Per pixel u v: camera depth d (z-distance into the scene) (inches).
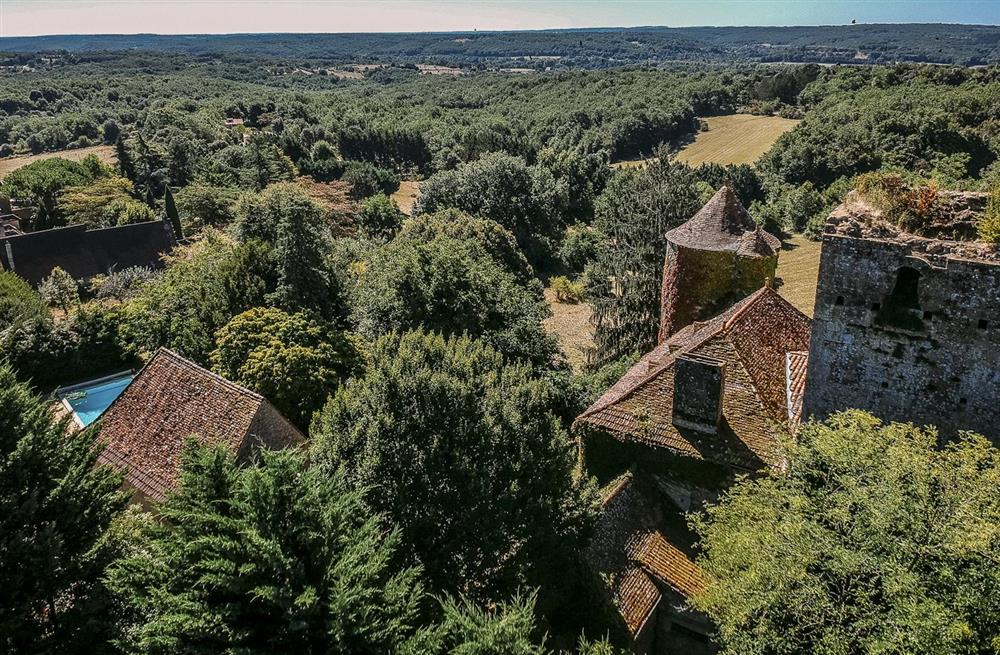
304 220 1494.8
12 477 657.6
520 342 1517.0
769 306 945.5
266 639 525.0
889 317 636.7
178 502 581.3
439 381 732.0
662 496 809.5
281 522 550.3
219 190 3774.6
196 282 1585.9
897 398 655.8
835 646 502.9
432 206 3225.9
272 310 1312.7
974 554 487.8
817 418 708.0
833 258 649.6
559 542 714.8
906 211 639.1
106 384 1715.1
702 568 673.0
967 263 586.9
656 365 940.6
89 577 683.4
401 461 702.5
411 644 528.7
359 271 2135.8
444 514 700.7
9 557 621.9
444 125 5383.9
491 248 2514.8
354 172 4261.8
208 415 1019.9
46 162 4111.7
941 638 455.5
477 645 513.7
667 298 1264.8
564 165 3722.9
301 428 1183.6
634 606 711.7
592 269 1910.7
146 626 512.7
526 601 619.2
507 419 751.1
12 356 1659.7
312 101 6732.3
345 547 566.9
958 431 633.6
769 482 626.2
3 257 2647.6
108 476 743.1
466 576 705.0
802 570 535.8
